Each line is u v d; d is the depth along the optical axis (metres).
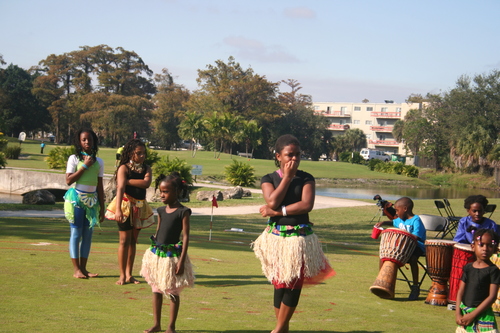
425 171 75.75
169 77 128.38
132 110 94.31
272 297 6.02
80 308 5.00
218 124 70.06
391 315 5.62
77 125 101.06
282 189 4.15
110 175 39.78
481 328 4.26
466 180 63.47
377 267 9.52
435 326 5.18
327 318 5.19
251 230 17.52
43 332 4.05
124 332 4.20
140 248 9.79
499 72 66.44
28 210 21.22
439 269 6.46
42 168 43.38
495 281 4.18
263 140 97.69
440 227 13.76
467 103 66.31
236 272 7.64
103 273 6.98
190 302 5.58
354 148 112.94
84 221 6.64
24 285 5.91
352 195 41.53
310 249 4.18
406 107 112.25
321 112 123.00
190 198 30.88
